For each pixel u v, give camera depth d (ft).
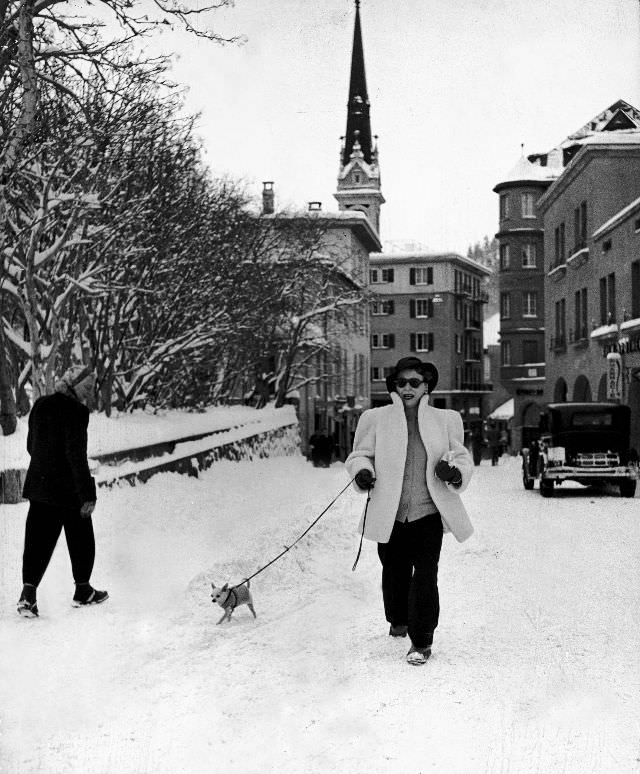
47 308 51.98
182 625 23.06
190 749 14.74
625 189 139.13
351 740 14.99
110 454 45.39
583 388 151.43
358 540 37.96
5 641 21.21
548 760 14.08
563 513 55.67
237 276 87.40
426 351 325.83
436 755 14.29
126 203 57.98
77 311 60.70
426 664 19.53
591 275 141.59
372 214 311.47
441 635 22.33
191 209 73.46
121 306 65.05
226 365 108.37
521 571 31.96
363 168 310.86
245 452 88.07
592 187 141.49
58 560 29.68
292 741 15.01
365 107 313.12
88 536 25.03
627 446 72.38
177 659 20.01
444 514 20.62
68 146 49.47
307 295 134.21
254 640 21.75
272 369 151.23
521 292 268.62
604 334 128.67
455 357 332.60
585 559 34.96
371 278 328.49
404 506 20.97
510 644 21.31
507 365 269.85
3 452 37.93
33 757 14.48
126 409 70.95
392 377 21.47
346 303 139.44
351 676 18.63
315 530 37.83
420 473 21.04
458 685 17.93
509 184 268.21
